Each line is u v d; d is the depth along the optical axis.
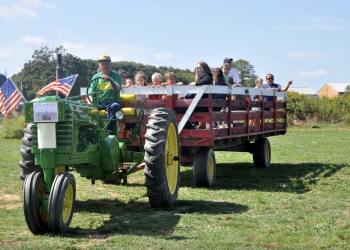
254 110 11.94
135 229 6.49
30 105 6.31
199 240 5.93
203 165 9.73
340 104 33.56
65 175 6.26
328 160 14.27
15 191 9.30
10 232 6.36
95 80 8.39
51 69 37.72
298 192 9.22
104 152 7.44
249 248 5.62
